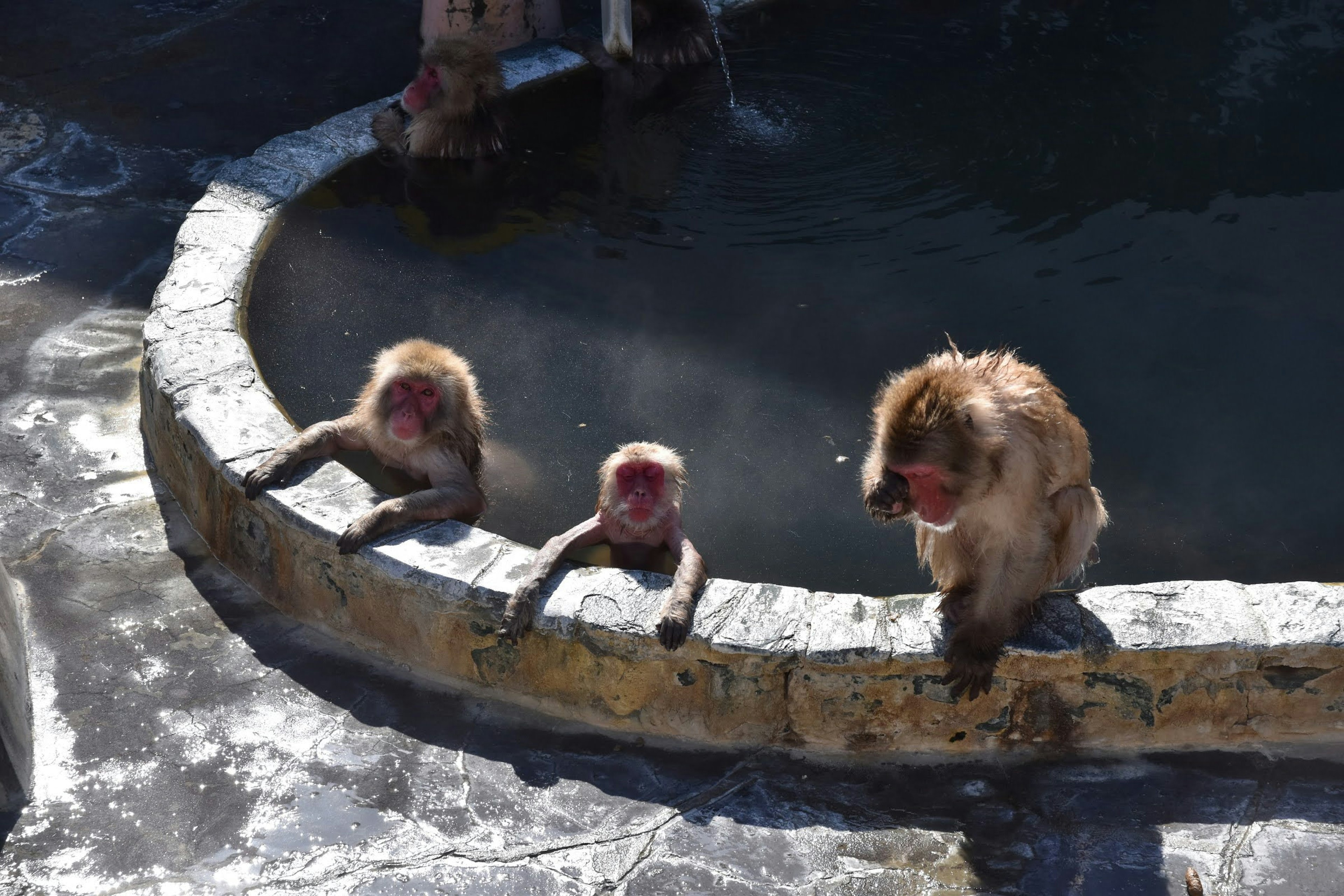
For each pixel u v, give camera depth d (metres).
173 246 8.84
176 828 4.87
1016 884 4.68
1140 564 6.05
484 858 4.77
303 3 12.30
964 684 4.84
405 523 5.68
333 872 4.69
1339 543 6.15
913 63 10.78
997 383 4.57
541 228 8.62
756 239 8.58
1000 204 8.95
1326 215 8.76
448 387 6.01
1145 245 8.48
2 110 10.32
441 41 9.07
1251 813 4.96
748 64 10.77
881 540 6.23
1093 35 11.21
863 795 5.11
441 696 5.56
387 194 8.87
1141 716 5.19
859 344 7.57
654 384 7.21
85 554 6.32
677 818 4.97
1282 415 6.97
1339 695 5.12
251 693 5.53
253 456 5.98
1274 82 10.42
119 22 11.84
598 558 5.89
